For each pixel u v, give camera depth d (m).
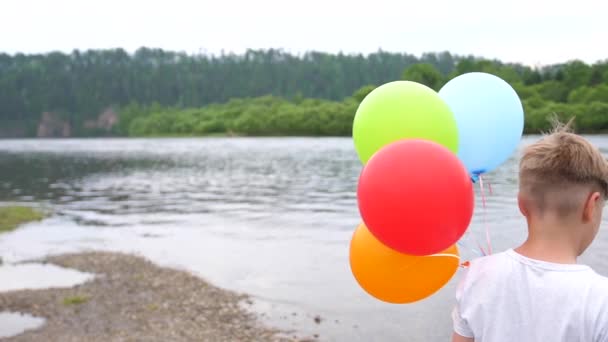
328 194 25.73
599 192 1.79
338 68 159.50
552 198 1.79
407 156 2.21
